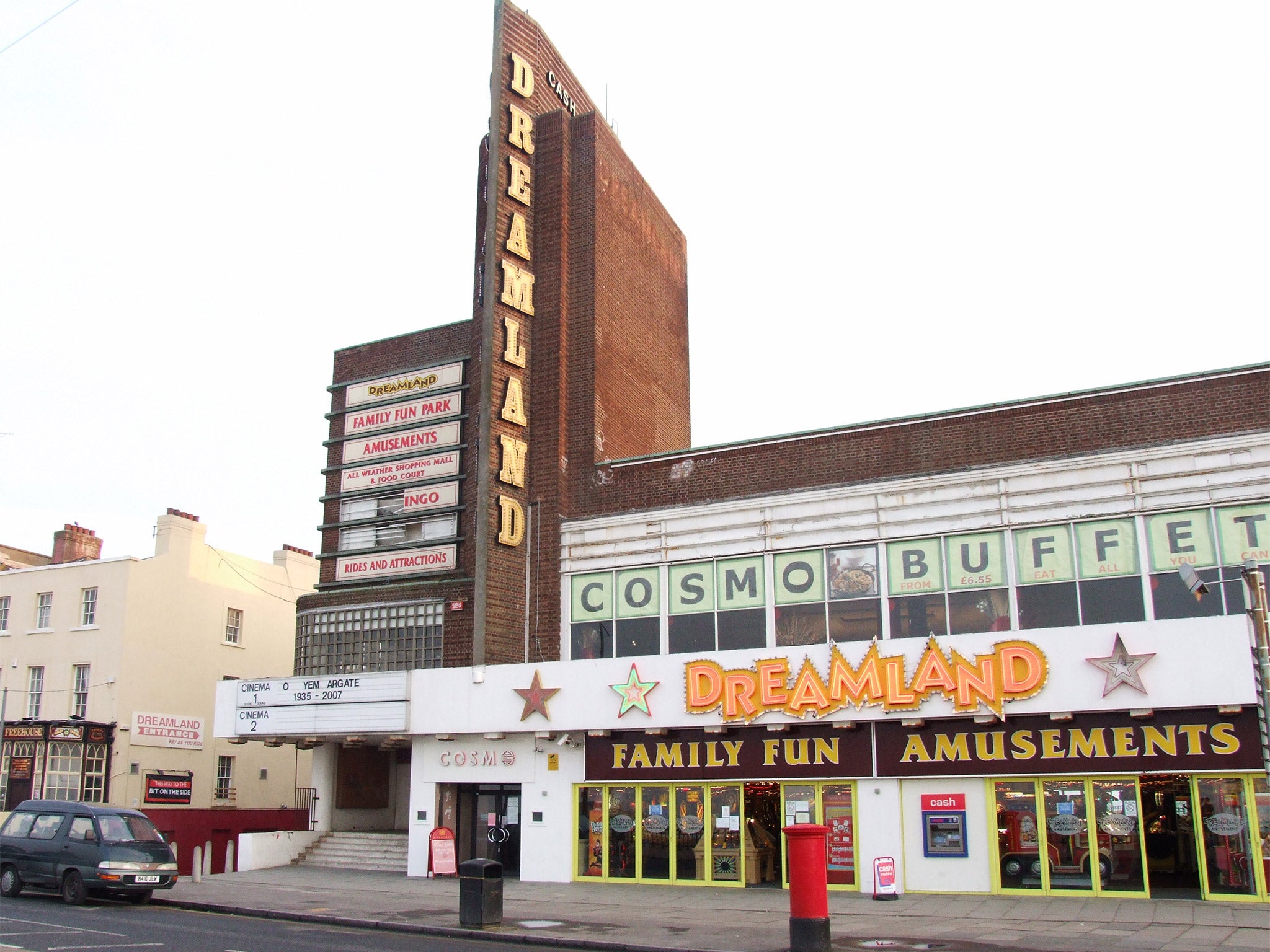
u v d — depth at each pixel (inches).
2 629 1615.4
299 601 1317.7
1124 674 863.1
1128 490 955.3
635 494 1192.2
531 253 1299.2
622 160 1401.3
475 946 667.4
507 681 1107.3
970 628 988.6
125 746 1488.7
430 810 1139.3
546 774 1093.8
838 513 1072.8
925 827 933.2
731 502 1130.0
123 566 1546.5
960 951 621.0
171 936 676.7
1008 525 994.7
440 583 1237.1
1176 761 856.3
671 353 1493.6
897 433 1069.8
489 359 1218.6
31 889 897.5
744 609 1096.2
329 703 1187.3
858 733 970.7
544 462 1232.8
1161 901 834.2
